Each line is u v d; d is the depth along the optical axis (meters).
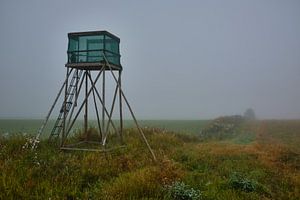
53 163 13.43
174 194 10.77
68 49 18.22
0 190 9.99
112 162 14.50
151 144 20.89
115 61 19.09
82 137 21.12
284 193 13.02
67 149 16.77
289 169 17.47
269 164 17.80
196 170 15.45
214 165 16.80
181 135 30.55
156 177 12.25
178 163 15.96
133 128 26.86
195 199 10.51
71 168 13.05
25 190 10.24
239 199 11.02
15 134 20.89
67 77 18.14
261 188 12.73
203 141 31.14
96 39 17.77
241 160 18.38
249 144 27.67
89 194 10.71
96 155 15.51
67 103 18.55
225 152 20.55
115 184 11.36
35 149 15.90
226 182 13.05
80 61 17.98
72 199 10.52
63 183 11.27
